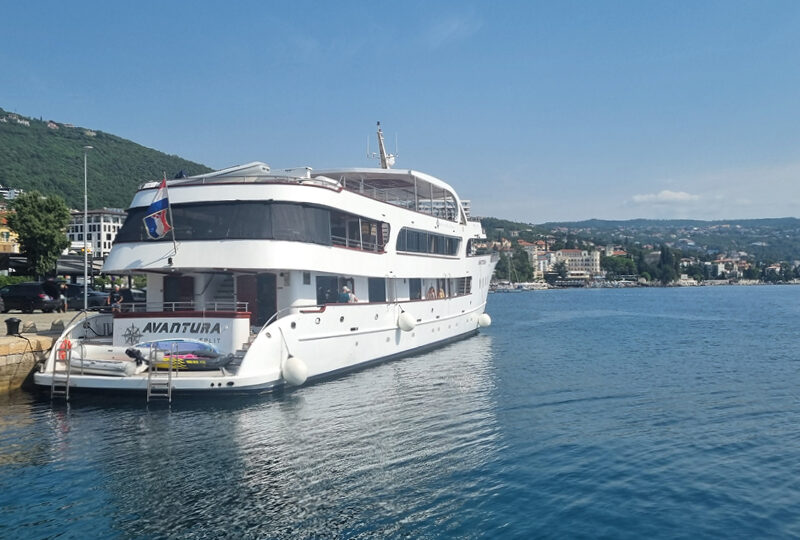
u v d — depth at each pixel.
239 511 9.39
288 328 16.98
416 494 10.21
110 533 8.67
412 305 24.95
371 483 10.62
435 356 25.88
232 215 17.14
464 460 11.95
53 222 48.53
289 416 14.73
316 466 11.34
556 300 112.31
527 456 12.30
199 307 18.70
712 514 9.66
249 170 18.75
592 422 15.16
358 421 14.49
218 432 13.33
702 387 20.05
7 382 17.42
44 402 15.95
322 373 18.75
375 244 22.20
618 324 49.38
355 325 20.44
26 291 32.09
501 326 46.91
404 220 23.95
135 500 9.74
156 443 12.53
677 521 9.41
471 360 24.95
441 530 8.95
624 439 13.66
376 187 27.41
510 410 16.17
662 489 10.67
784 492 10.58
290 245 17.16
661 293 162.00
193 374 15.86
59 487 10.23
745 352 29.88
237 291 18.86
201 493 10.03
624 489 10.65
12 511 9.33
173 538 8.55
